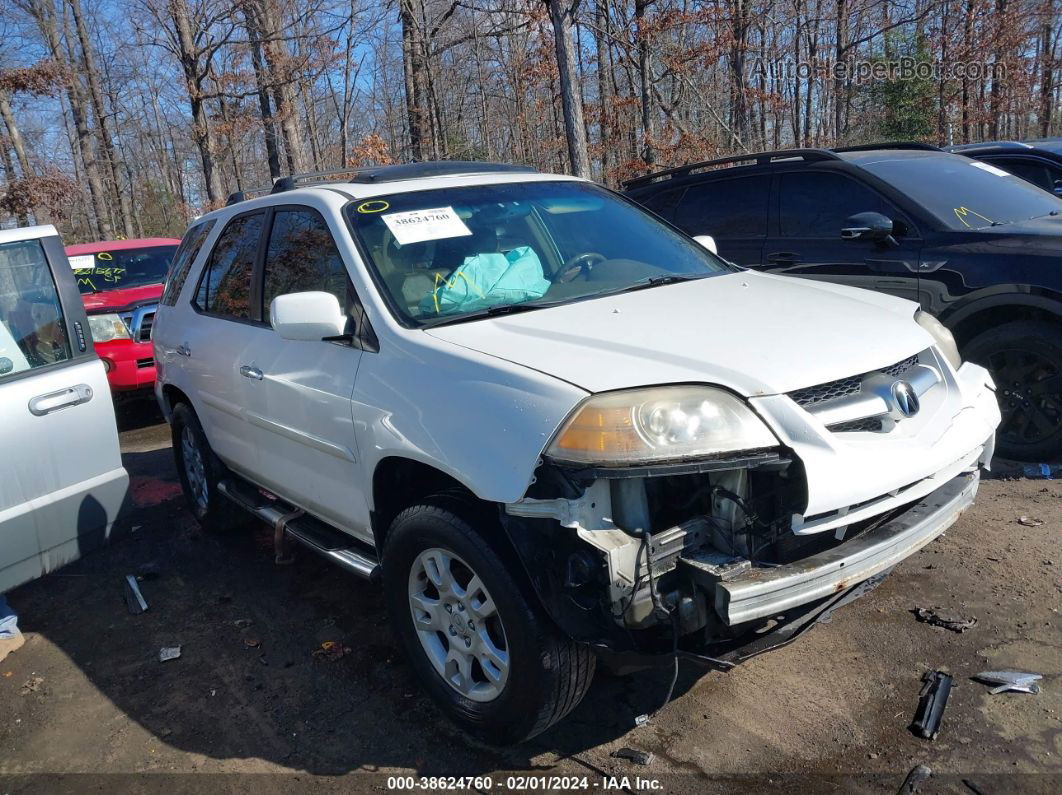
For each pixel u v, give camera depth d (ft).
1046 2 71.36
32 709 11.44
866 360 8.95
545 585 8.13
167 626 13.41
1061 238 15.46
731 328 9.36
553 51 59.88
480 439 8.59
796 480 8.00
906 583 12.31
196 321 15.31
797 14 72.64
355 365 10.52
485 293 10.88
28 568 11.94
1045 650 10.43
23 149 84.38
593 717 10.06
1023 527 13.65
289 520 12.86
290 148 62.49
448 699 9.86
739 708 9.93
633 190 23.30
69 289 12.82
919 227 17.19
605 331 9.36
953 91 70.18
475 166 13.99
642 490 8.02
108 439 12.88
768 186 20.03
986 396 10.54
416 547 9.70
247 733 10.42
